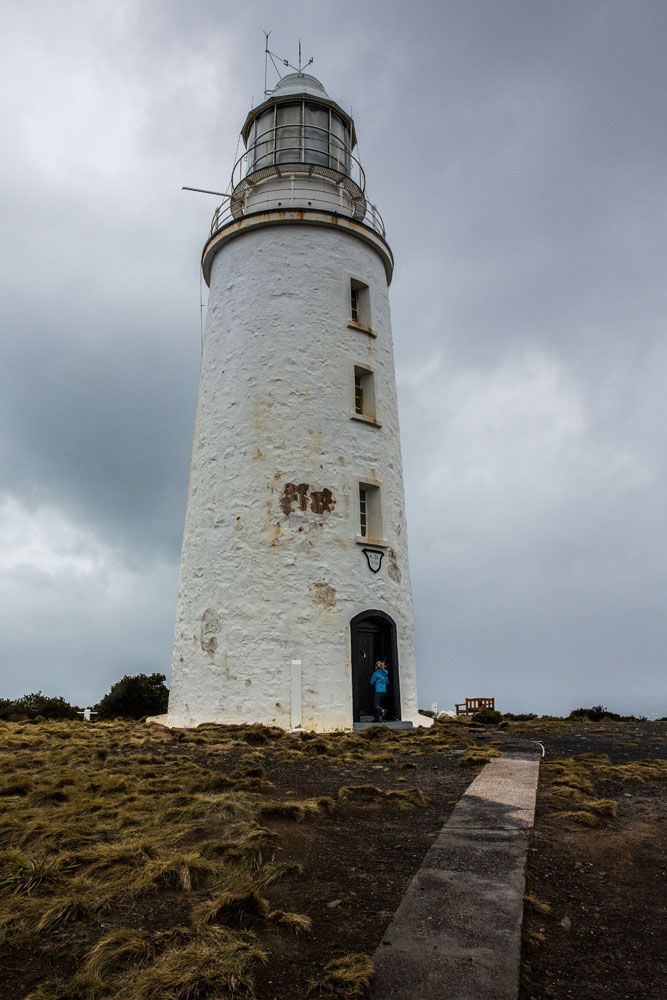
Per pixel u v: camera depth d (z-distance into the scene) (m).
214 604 18.86
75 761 11.80
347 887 5.96
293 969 4.75
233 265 22.00
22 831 7.43
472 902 5.55
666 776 10.16
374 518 20.34
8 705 25.56
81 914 5.52
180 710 19.20
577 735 16.20
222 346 21.41
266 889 5.93
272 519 18.81
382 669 18.52
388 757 11.94
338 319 21.09
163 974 4.62
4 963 4.89
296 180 22.97
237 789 9.25
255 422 19.77
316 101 24.17
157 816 7.89
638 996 4.46
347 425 20.22
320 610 18.22
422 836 7.20
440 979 4.52
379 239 22.75
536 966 4.79
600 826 7.51
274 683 17.62
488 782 9.59
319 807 8.09
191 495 20.97
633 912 5.55
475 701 31.11
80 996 4.45
